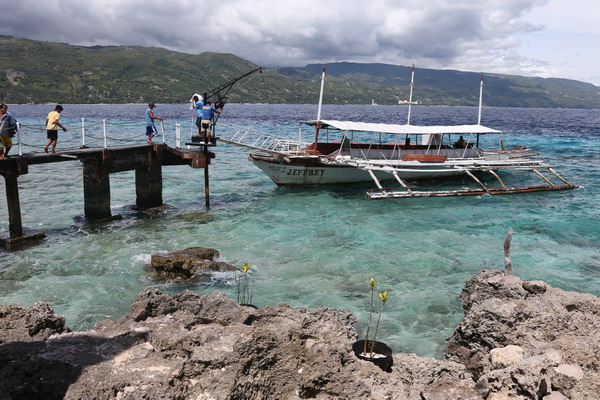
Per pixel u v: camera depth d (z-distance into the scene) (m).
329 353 7.41
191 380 6.61
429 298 13.32
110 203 23.36
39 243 17.75
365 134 67.19
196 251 15.63
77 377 6.50
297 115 163.50
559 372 7.30
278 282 14.39
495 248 18.09
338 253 17.20
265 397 6.61
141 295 9.52
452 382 7.30
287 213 23.45
